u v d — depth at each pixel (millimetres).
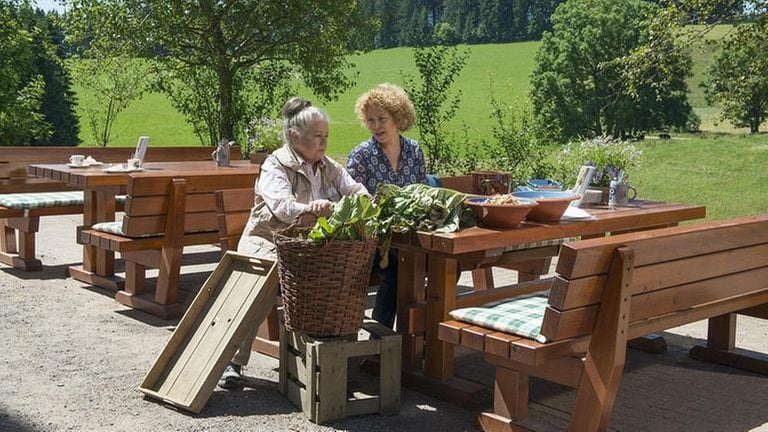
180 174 6344
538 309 3982
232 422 4109
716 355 5336
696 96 30172
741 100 12109
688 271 4062
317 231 4031
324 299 4121
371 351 4219
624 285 3590
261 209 4828
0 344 5375
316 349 4074
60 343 5438
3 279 7320
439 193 4332
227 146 8219
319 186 4898
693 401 4629
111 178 6719
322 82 15125
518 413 4051
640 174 18953
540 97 27031
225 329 4379
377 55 55094
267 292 4371
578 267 3461
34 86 16016
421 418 4270
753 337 5906
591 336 3699
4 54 15289
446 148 11211
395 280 5133
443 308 4578
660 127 28547
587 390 3709
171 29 13656
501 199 4363
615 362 3625
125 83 15617
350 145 27500
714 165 19797
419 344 4801
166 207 6246
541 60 28594
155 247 6312
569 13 28156
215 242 6648
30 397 4410
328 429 4047
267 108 14875
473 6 60000
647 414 4402
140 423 4074
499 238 4180
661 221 5207
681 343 5855
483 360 5355
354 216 4090
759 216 4711
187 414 4207
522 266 6246
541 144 10555
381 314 5184
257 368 5027
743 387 4898
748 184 17219
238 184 6723
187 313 4570
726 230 4273
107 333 5719
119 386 4621
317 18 14289
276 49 14375
